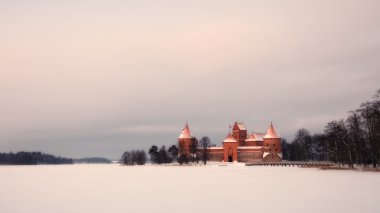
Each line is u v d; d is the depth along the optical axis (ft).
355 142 398.21
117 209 149.59
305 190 202.08
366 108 367.86
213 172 434.71
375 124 342.64
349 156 406.82
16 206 161.07
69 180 331.57
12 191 225.56
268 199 170.19
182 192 205.57
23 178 374.63
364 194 179.32
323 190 198.70
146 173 449.48
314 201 160.15
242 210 142.41
